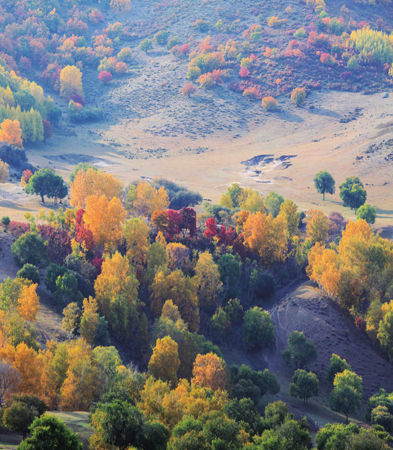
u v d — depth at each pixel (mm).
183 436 42469
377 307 97125
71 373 55625
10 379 49156
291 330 100375
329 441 51719
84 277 91938
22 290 72312
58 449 35531
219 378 70125
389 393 85875
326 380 89938
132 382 56094
